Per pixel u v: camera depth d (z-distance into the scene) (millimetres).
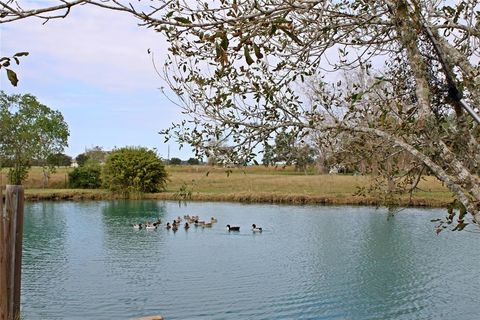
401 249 23328
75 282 17312
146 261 20938
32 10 2941
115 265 20125
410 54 3514
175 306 14719
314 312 14336
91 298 15430
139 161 51031
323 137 5227
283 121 4746
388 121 4684
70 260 21000
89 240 26172
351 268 19656
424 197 38188
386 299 15594
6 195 7449
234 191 50219
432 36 3637
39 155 57000
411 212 35812
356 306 14742
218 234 28438
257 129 4660
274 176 62469
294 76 4910
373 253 22500
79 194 50844
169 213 38938
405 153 5352
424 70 3494
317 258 21531
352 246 24219
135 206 44250
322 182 54281
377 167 5582
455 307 14750
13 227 7406
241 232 29031
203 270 19281
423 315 14156
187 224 30578
